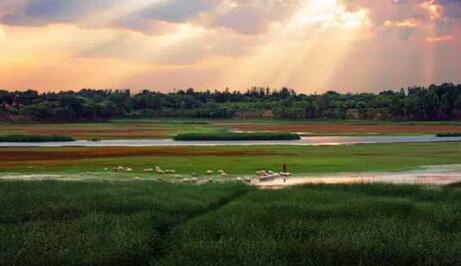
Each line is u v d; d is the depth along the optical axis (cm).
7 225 2695
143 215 2912
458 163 6831
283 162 6781
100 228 2669
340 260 2308
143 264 2361
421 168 6316
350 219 2831
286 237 2544
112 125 19025
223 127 17588
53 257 2277
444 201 3325
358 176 5609
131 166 6384
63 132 14512
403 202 3138
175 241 2564
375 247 2386
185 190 3678
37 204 3080
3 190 3444
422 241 2461
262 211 2964
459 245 2414
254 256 2309
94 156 7706
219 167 6253
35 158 7425
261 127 17938
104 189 3600
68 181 4106
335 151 8519
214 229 2677
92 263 2270
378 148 9212
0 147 9625
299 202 3189
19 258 2253
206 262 2269
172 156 7644
